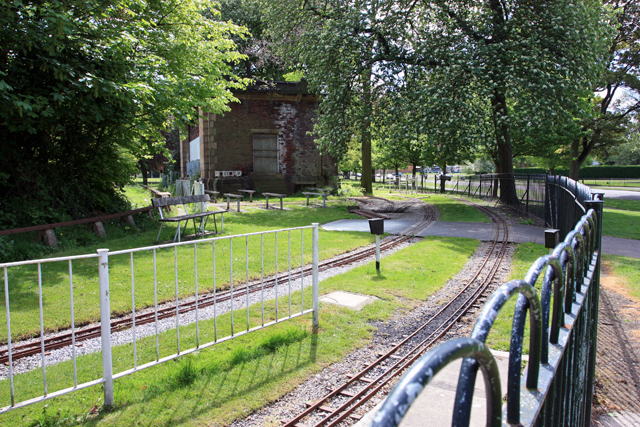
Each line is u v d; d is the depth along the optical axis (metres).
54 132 10.87
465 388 0.95
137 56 10.82
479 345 0.92
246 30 14.18
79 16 9.18
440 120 15.76
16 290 6.38
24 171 10.52
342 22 16.95
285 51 23.31
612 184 49.38
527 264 8.41
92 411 3.40
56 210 10.89
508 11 16.75
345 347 4.73
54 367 4.18
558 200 11.45
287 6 21.06
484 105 17.20
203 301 6.30
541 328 1.47
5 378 3.99
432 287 6.99
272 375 4.06
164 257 8.77
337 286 6.98
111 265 8.02
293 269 8.18
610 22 18.73
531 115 15.13
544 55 15.15
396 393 0.71
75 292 6.40
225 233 11.78
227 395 3.68
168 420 3.30
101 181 12.73
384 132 18.92
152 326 5.32
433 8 17.77
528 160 64.56
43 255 8.87
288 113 25.39
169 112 12.70
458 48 15.98
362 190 27.83
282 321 5.34
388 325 5.49
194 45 12.89
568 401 2.02
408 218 16.06
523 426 1.23
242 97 24.55
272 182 25.06
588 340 2.84
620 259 9.35
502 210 18.47
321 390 3.87
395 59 17.73
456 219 15.68
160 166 46.44
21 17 8.21
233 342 4.77
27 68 9.27
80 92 9.42
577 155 28.88
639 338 5.34
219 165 24.56
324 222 14.60
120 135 11.98
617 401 4.09
